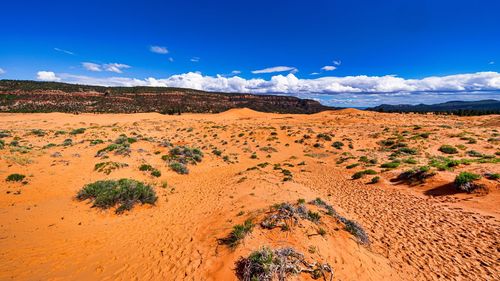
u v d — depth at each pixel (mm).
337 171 20797
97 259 6715
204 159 23453
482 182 11398
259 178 15516
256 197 10914
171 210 10844
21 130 34281
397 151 26938
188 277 5547
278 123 53125
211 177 17844
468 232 8148
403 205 11258
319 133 38969
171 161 19938
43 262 6434
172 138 36156
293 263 5223
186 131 41281
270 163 24969
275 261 5078
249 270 5023
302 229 6609
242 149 31516
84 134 32438
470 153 24125
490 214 9281
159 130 41312
